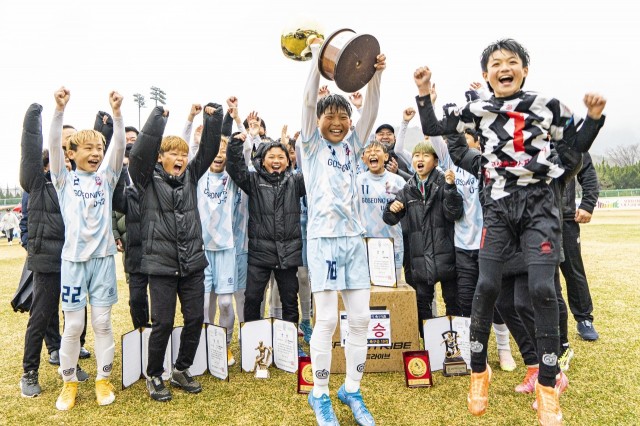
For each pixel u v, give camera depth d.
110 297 2.98
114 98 2.95
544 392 1.93
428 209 3.67
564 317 3.04
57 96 2.77
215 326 3.35
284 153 3.79
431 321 3.35
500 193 2.08
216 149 3.15
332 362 3.38
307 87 2.53
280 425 2.52
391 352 3.37
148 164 2.91
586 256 8.70
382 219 4.12
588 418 2.46
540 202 2.00
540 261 1.95
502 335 3.35
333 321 2.54
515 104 2.05
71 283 2.82
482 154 2.18
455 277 3.70
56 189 2.96
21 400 2.94
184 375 3.10
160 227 2.94
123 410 2.77
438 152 3.88
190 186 3.13
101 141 3.07
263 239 3.65
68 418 2.67
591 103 1.94
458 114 2.26
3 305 5.75
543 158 1.97
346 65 2.29
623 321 4.32
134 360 3.20
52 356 3.70
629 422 2.40
